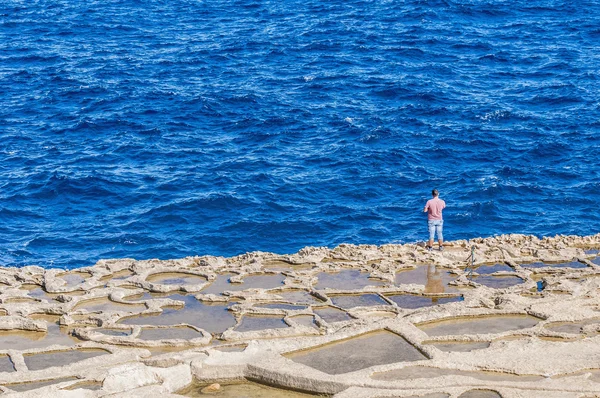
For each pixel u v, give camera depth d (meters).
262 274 27.38
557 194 54.50
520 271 27.28
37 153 61.47
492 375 19.31
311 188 55.31
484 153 61.62
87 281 26.09
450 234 49.50
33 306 23.91
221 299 24.78
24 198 53.66
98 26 105.75
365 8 112.00
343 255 28.89
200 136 65.56
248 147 63.16
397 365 19.80
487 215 51.69
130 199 53.69
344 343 21.58
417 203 53.34
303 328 22.36
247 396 19.20
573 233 49.34
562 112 70.06
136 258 46.28
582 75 80.94
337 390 18.86
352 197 54.16
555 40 96.19
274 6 116.44
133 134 65.56
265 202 52.94
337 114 69.88
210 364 20.00
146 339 22.00
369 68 84.56
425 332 22.28
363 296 25.30
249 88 77.69
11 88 77.88
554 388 18.30
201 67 86.19
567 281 25.89
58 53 91.50
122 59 89.38
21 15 110.81
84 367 19.88
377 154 60.97
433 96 74.50
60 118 69.38
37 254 46.38
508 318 23.20
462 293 25.48
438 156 61.09
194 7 117.31
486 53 90.44
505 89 77.12
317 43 94.38
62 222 50.66
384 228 49.88
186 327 22.89
